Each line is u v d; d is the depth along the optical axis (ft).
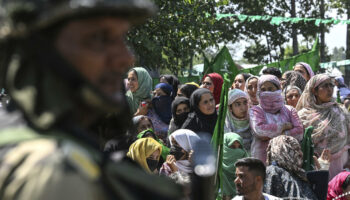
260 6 88.33
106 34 3.01
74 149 2.76
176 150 15.24
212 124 18.11
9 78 3.01
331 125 18.63
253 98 21.40
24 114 2.93
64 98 2.95
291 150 14.83
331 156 18.54
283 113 18.08
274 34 90.94
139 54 31.63
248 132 18.43
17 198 2.56
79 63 2.97
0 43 3.04
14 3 2.92
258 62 95.20
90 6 2.85
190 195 3.42
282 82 23.08
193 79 35.22
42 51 2.96
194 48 34.86
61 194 2.56
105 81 3.04
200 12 34.81
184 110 18.65
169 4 33.12
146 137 16.43
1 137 2.84
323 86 18.85
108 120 4.23
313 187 14.55
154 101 21.01
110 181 2.95
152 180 3.16
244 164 13.51
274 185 14.51
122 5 2.90
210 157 3.44
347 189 16.07
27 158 2.68
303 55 31.24
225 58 24.25
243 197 13.70
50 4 2.89
